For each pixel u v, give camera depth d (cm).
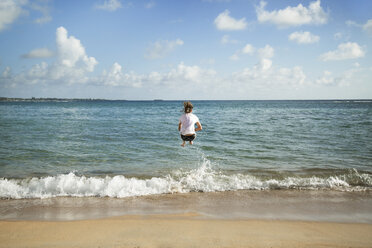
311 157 993
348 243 385
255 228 432
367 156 1004
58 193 606
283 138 1450
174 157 992
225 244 375
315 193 621
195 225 439
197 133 1666
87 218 467
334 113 4153
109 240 384
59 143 1268
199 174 764
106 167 841
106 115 3616
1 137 1432
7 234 401
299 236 405
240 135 1573
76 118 2933
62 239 387
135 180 668
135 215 482
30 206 527
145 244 372
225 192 626
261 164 887
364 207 536
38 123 2255
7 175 738
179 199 576
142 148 1162
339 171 798
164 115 3662
